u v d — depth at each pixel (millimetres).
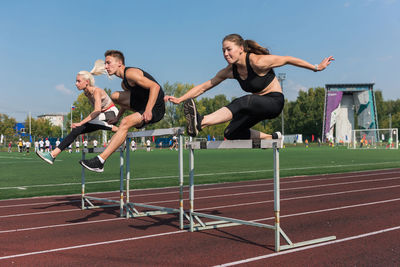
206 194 8133
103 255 3611
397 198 7223
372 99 57688
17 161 21016
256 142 3881
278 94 3668
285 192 8266
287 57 3557
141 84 4227
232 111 3553
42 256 3592
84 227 4949
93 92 5301
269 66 3535
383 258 3455
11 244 4051
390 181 10188
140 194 8219
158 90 4188
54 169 14883
